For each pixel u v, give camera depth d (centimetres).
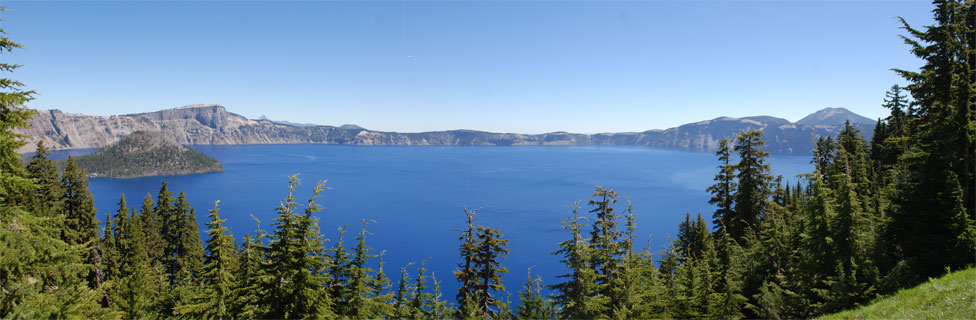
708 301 2488
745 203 3778
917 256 2059
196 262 5391
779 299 2433
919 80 2184
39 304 1391
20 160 1376
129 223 5253
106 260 4678
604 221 2958
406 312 2775
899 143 2389
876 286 2039
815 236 2417
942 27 2072
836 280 2184
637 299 2527
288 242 1959
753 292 2984
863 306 1773
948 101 2103
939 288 1434
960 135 1997
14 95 1304
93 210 5009
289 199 2000
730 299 2477
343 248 2342
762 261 3033
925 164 2136
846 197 2300
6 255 1245
